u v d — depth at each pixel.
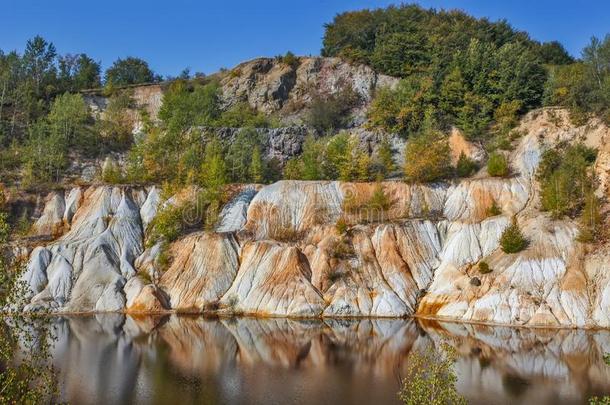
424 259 70.44
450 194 78.38
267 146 97.00
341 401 35.88
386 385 39.12
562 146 79.00
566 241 64.75
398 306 65.44
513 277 63.34
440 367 26.06
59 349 48.56
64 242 74.06
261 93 110.50
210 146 88.81
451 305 64.12
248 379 40.44
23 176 85.12
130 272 72.44
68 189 82.06
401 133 94.75
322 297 66.81
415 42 108.94
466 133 88.75
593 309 59.19
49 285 69.62
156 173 86.81
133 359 45.66
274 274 68.69
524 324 59.47
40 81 115.19
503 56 96.38
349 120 102.00
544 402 35.59
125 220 77.62
